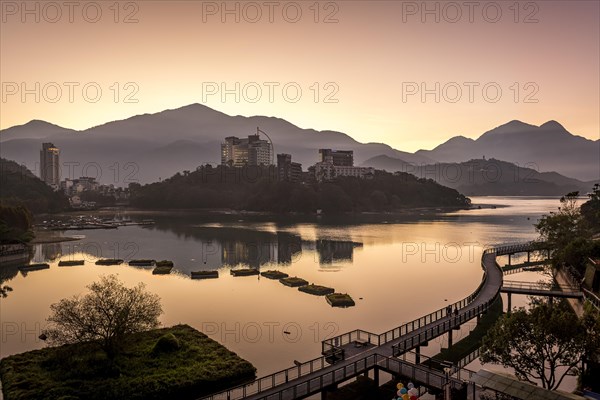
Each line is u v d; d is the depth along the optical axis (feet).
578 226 393.91
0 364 206.18
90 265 496.64
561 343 155.02
